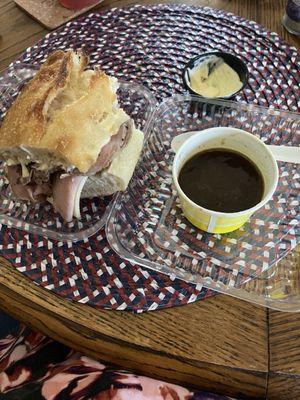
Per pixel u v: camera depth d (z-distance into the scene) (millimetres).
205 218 296
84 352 300
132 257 301
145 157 351
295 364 258
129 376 275
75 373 283
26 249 314
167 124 366
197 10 435
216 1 444
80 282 296
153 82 391
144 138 354
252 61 398
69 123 294
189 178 315
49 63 333
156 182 339
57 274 300
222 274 296
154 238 313
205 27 423
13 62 410
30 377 307
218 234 314
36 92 308
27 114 300
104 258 306
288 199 325
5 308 317
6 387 304
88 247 312
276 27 422
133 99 378
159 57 406
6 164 326
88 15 439
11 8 451
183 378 282
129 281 294
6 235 322
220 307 281
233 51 406
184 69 372
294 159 337
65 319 283
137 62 404
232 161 320
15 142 298
